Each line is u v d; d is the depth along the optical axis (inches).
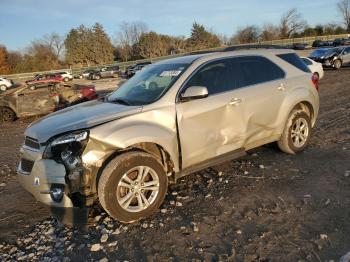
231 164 221.5
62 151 150.9
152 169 160.7
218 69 192.5
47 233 156.1
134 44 3725.4
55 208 154.0
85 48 3671.3
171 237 144.9
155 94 177.0
